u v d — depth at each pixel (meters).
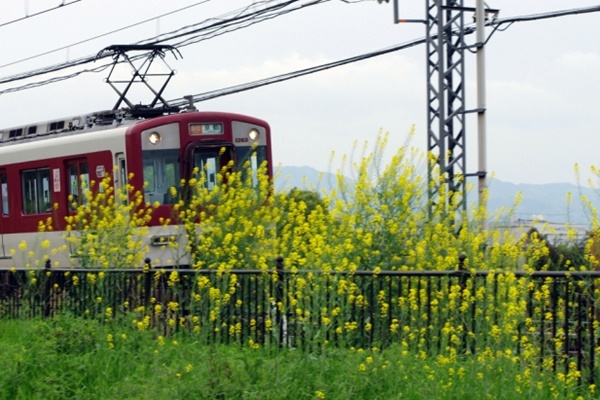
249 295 28.91
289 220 36.44
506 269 25.73
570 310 23.34
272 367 24.23
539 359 22.72
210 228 38.34
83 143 49.22
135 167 46.22
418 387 22.62
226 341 29.20
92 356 27.58
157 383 24.50
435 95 50.22
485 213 31.08
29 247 53.62
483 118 48.59
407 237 30.75
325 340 24.52
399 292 26.08
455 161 49.53
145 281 31.52
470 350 24.02
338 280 26.50
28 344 28.48
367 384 23.20
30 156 53.09
